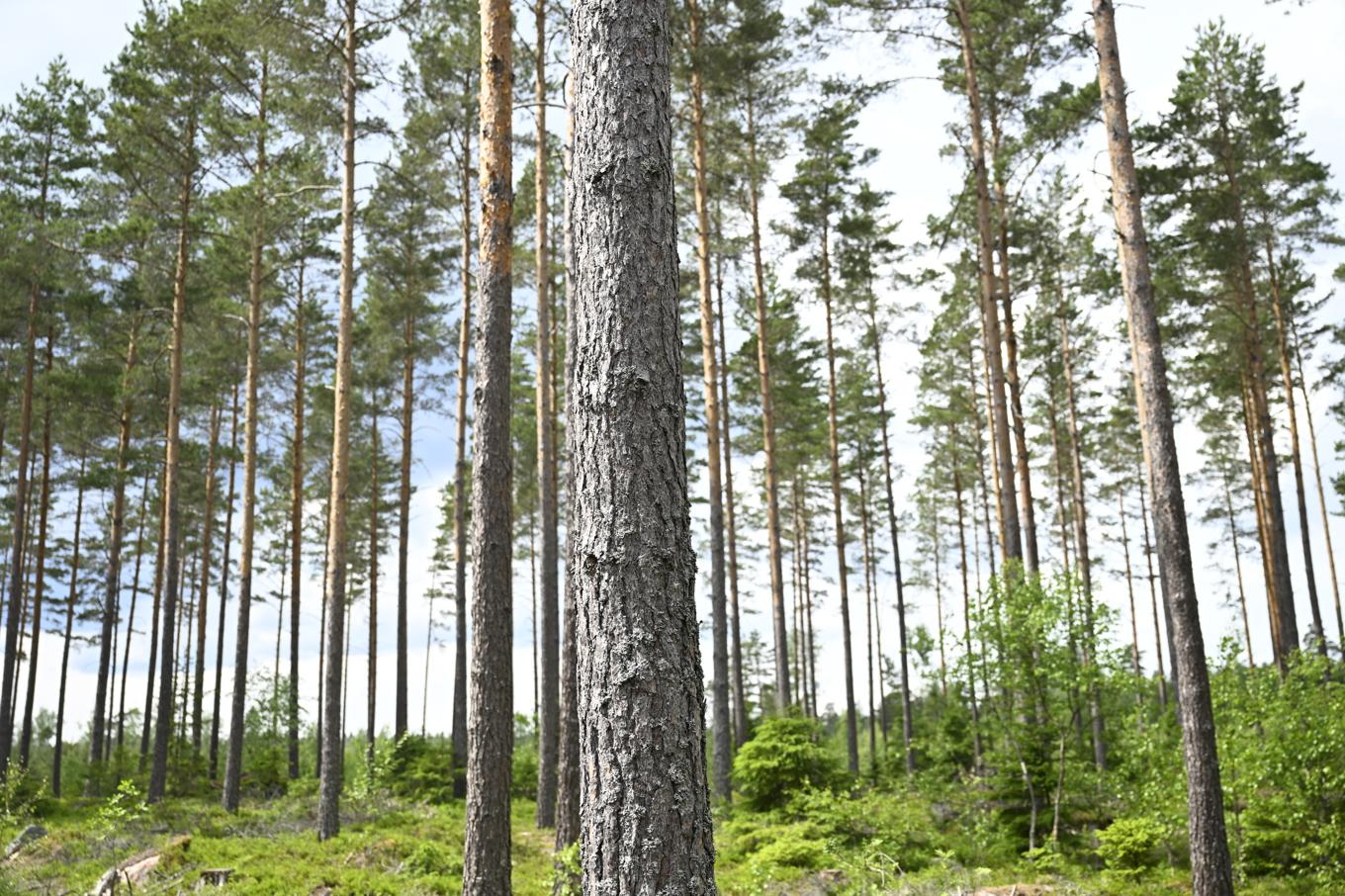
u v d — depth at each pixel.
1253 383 23.23
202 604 30.03
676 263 3.92
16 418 26.19
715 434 19.12
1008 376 21.17
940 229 21.61
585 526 3.70
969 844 13.30
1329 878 11.02
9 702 24.17
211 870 11.09
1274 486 22.31
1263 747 11.92
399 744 20.64
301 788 22.42
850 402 33.09
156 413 25.31
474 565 8.68
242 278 23.31
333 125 18.64
